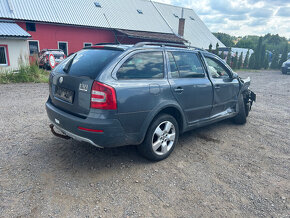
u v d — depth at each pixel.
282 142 4.62
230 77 4.92
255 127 5.48
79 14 24.75
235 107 5.20
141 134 3.12
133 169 3.27
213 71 4.50
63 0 25.14
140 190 2.81
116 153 3.71
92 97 2.76
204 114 4.23
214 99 4.34
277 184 3.13
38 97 7.48
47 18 22.03
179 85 3.55
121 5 30.31
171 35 30.31
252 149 4.22
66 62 3.60
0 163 3.22
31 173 3.03
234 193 2.88
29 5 22.12
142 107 3.04
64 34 23.36
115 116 2.81
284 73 25.73
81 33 24.42
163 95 3.30
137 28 28.02
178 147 4.12
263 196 2.86
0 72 10.75
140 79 3.11
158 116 3.35
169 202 2.64
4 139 3.99
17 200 2.51
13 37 14.60
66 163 3.33
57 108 3.33
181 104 3.63
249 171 3.43
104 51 3.24
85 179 2.97
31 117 5.26
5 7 20.59
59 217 2.32
